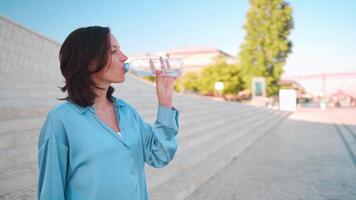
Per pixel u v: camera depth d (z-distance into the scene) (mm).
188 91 46656
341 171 5859
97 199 1137
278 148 8258
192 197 4320
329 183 5090
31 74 11367
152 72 1401
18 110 4953
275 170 5879
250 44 34875
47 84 8508
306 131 12164
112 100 1387
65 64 1264
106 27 1317
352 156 7199
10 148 4004
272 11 34312
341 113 23359
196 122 9430
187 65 63500
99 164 1150
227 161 6363
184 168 5234
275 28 33812
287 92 16844
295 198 4383
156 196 3877
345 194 4562
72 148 1157
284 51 34531
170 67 1410
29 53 11312
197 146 6922
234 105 17047
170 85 1441
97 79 1293
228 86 40406
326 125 14508
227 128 9961
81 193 1152
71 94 1237
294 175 5547
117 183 1171
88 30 1266
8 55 10453
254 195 4469
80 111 1213
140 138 1347
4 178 3221
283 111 22938
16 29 10789
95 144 1159
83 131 1166
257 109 19188
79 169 1155
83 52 1230
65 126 1168
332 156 7223
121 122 1292
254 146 8547
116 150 1191
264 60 34188
